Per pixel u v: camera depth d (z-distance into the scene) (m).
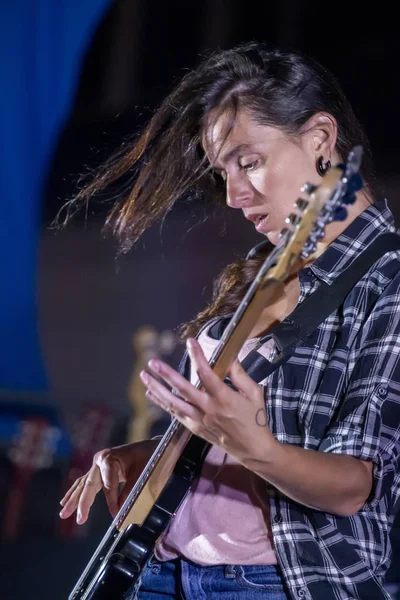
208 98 3.27
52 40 12.33
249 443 2.40
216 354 2.62
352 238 3.10
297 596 2.72
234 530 2.90
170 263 17.45
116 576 3.10
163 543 3.12
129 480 3.52
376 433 2.63
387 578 5.66
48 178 14.68
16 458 12.38
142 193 3.70
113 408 13.53
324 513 2.75
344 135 3.27
